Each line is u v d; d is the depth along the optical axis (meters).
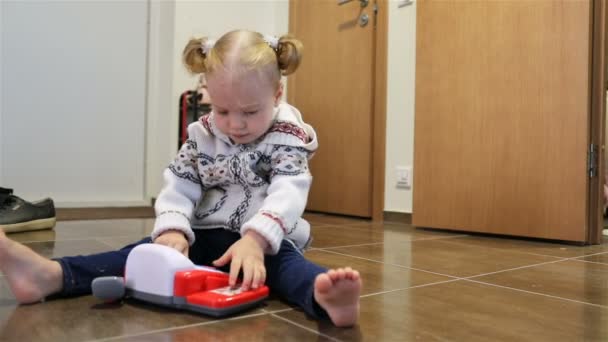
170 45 2.65
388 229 1.90
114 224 1.86
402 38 2.17
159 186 2.74
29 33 2.40
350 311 0.63
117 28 2.65
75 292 0.75
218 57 0.76
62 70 2.49
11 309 0.68
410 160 2.13
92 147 2.59
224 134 0.86
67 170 2.53
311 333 0.62
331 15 2.52
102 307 0.70
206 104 2.53
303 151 0.85
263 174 0.87
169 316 0.67
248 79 0.75
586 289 0.91
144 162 2.77
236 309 0.68
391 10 2.22
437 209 1.89
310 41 2.64
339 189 2.47
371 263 1.16
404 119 2.16
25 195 2.42
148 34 2.75
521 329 0.66
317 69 2.60
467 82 1.80
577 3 1.54
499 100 1.72
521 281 0.98
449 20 1.86
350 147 2.42
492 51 1.73
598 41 1.53
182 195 0.86
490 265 1.16
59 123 2.50
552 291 0.89
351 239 1.59
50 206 1.68
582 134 1.53
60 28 2.48
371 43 2.32
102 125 2.62
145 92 2.75
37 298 0.71
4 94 2.35
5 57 2.35
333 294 0.61
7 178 2.37
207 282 0.70
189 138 0.91
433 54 1.91
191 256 0.87
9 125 2.37
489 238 1.69
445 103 1.87
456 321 0.69
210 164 0.88
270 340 0.59
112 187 2.66
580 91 1.54
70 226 1.77
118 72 2.66
